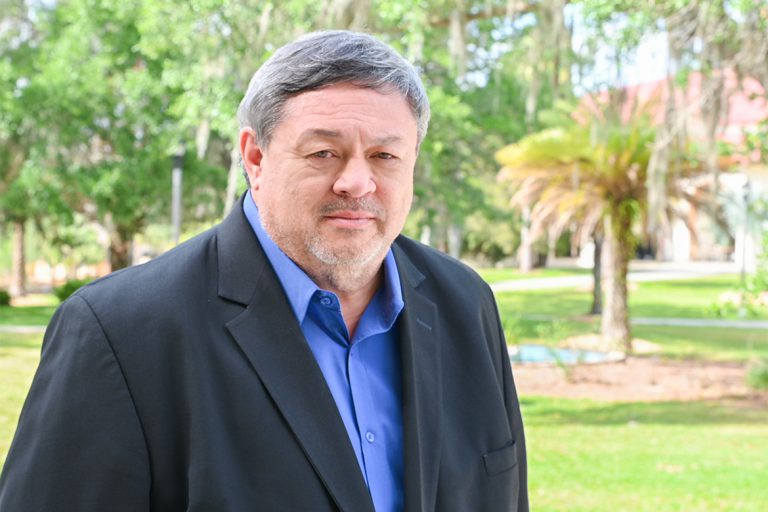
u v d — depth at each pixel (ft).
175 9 36.22
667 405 31.65
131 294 4.31
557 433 26.12
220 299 4.44
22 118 62.64
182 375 4.19
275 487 4.12
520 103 55.93
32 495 3.96
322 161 4.29
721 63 31.24
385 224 4.45
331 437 4.28
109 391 4.07
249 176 4.70
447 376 5.03
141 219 74.02
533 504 18.19
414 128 4.48
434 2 38.01
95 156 70.13
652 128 42.11
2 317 66.23
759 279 28.78
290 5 32.45
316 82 4.22
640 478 20.43
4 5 69.51
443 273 5.44
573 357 44.65
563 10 34.50
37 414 4.11
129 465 4.03
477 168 62.59
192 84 38.24
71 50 61.00
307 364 4.39
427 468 4.62
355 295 4.77
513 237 122.72
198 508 4.02
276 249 4.59
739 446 24.26
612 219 45.78
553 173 44.98
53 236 84.28
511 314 67.46
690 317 67.72
